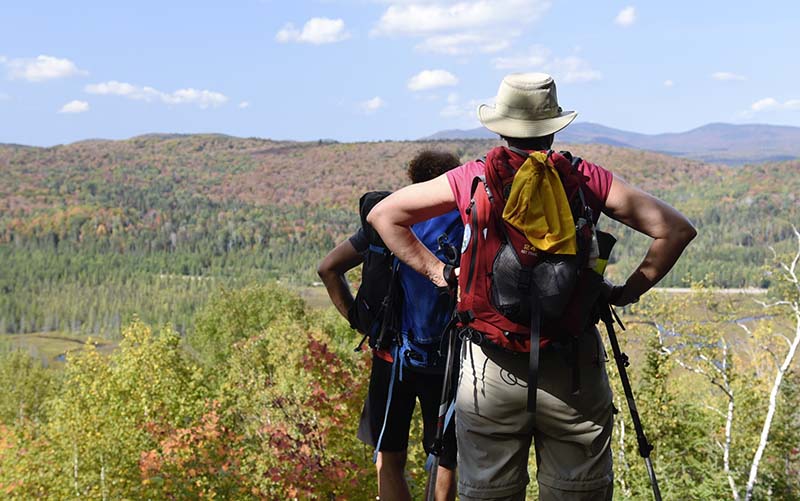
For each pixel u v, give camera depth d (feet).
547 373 6.64
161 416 80.53
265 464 37.83
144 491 43.42
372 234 9.07
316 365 31.81
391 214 7.14
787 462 68.39
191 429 45.42
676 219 6.66
